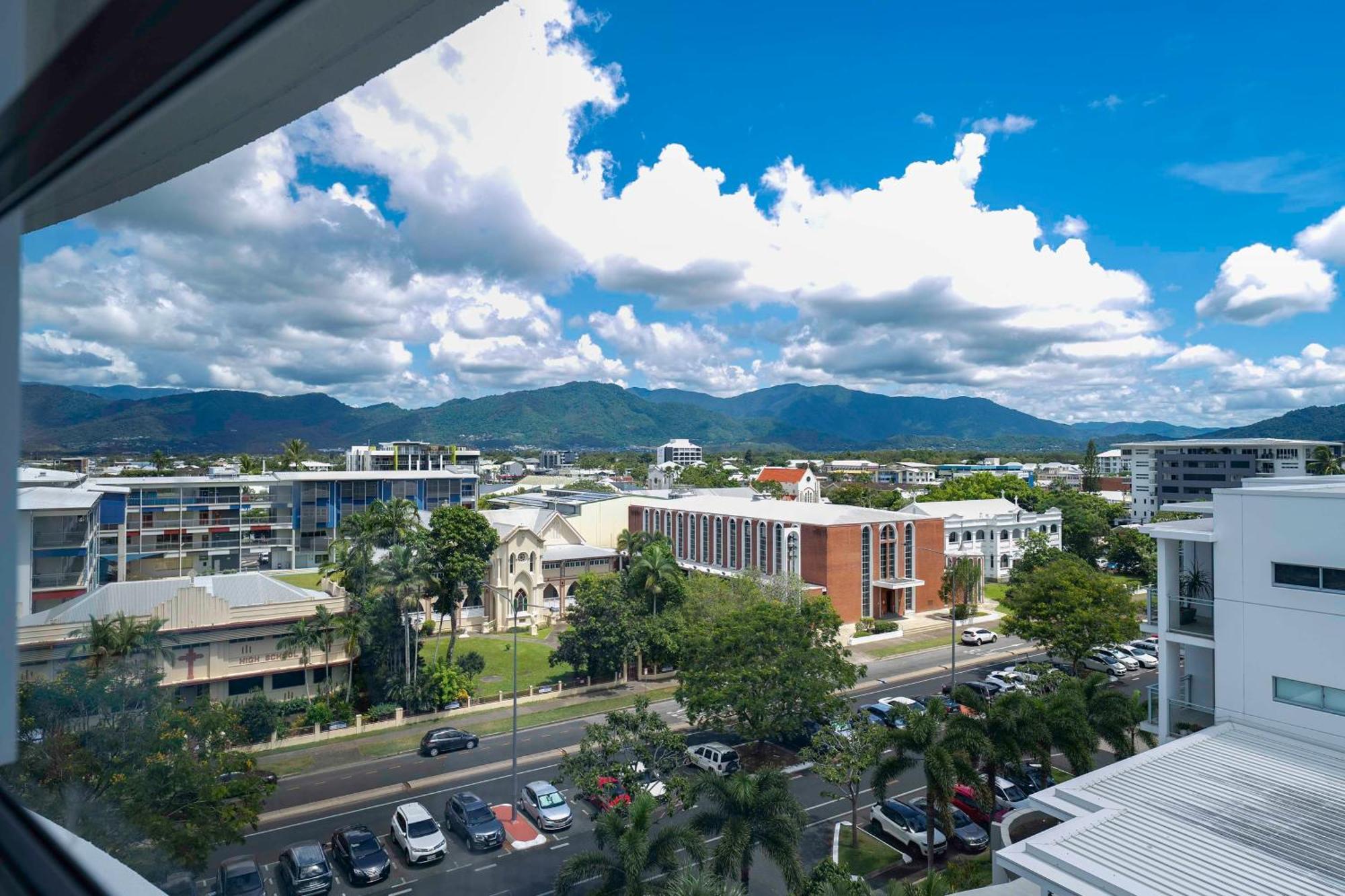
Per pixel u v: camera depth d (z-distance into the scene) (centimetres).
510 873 1877
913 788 2512
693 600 3838
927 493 8919
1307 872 1121
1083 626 3600
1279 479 2067
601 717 3070
